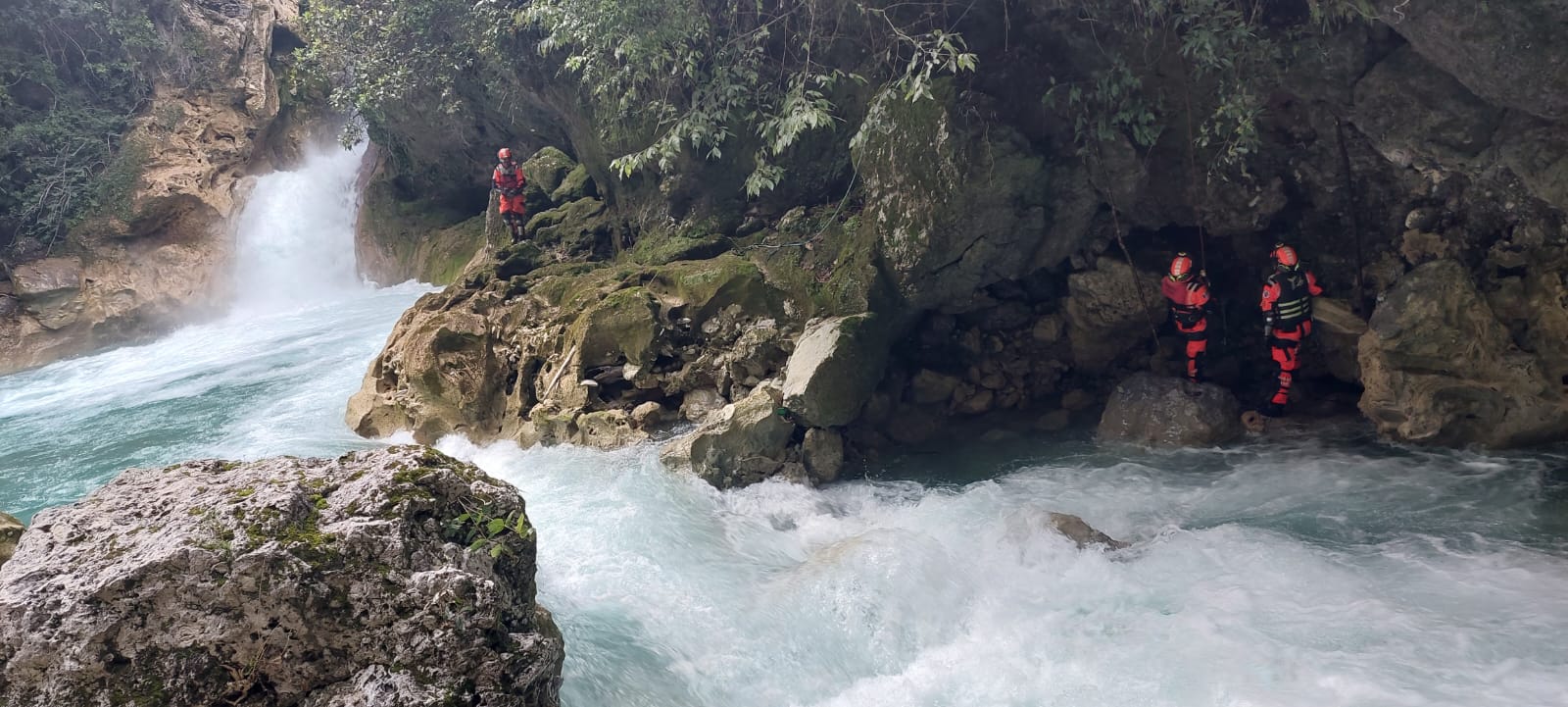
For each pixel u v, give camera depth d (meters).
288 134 24.41
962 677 5.58
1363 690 4.95
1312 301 9.20
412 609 3.60
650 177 12.70
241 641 3.47
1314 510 7.43
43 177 19.75
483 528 4.16
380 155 21.83
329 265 22.56
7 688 3.27
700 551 7.17
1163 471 8.59
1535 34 6.44
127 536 3.65
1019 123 8.96
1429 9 6.70
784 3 10.35
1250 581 6.34
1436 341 8.05
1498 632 5.39
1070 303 10.24
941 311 10.51
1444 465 7.89
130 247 20.27
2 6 19.77
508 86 15.91
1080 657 5.63
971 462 9.32
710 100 10.62
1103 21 8.34
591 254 13.59
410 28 16.98
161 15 21.94
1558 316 7.77
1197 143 8.89
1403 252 8.66
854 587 6.28
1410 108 7.65
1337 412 9.34
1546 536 6.52
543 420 9.84
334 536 3.65
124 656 3.36
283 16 24.53
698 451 8.60
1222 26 7.79
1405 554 6.53
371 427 10.51
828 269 10.25
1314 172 8.84
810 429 9.05
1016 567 6.89
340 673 3.58
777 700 5.41
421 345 10.49
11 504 9.31
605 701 4.90
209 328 19.86
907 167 9.17
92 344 19.12
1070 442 9.52
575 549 6.93
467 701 3.55
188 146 21.41
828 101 10.15
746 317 10.35
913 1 9.07
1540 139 7.18
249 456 9.96
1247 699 5.00
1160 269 9.88
